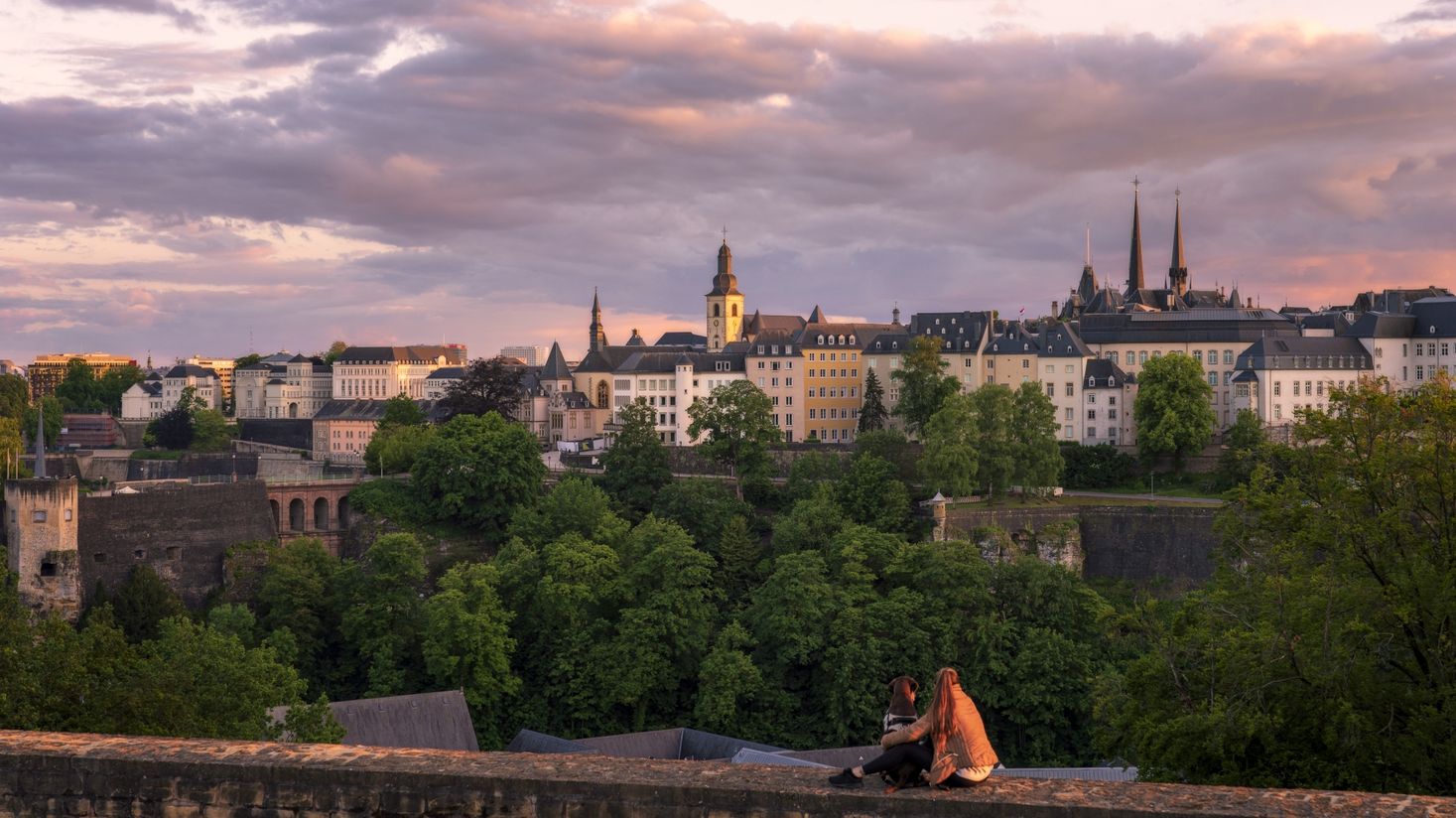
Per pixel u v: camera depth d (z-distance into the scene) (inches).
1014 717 5310.0
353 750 985.5
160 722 2448.3
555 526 6904.5
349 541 7480.3
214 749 998.4
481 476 7332.7
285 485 7470.5
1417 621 1920.5
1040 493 7524.6
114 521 6363.2
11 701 2244.1
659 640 5777.6
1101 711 2466.8
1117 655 5487.2
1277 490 2224.4
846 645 5506.9
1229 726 1836.9
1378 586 1971.0
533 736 4320.9
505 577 6127.0
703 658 5753.0
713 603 6250.0
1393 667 2017.7
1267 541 2336.4
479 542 7411.4
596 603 5959.6
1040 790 875.4
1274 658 1920.5
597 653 5639.8
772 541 6820.9
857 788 890.1
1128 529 6771.7
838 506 6899.6
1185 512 6658.5
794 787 893.2
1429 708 1764.3
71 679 2347.4
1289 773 1856.5
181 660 3068.4
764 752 3941.9
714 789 898.7
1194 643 2175.2
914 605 5689.0
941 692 903.7
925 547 6077.8
